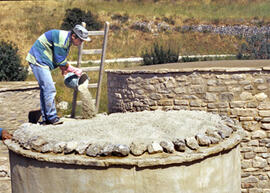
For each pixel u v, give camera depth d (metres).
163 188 4.14
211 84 8.72
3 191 8.13
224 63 10.71
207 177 4.41
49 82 5.75
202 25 33.12
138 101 9.46
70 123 5.61
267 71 8.53
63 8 35.88
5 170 8.19
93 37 29.67
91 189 4.16
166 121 5.11
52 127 5.39
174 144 4.34
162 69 9.05
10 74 17.69
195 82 8.81
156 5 39.00
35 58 5.73
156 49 22.83
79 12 31.30
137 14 35.31
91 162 4.09
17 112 9.70
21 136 5.08
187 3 39.78
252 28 32.12
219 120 5.54
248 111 8.63
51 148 4.48
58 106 16.12
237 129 5.37
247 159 8.75
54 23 31.58
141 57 26.34
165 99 9.09
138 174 4.09
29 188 4.60
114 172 4.10
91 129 4.98
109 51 27.50
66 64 5.94
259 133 8.67
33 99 10.02
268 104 8.59
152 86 9.20
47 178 4.36
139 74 9.37
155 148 4.23
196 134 4.72
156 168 4.11
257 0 40.31
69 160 4.18
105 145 4.31
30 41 28.06
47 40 5.70
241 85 8.61
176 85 8.96
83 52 6.74
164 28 32.69
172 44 29.48
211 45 29.83
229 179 4.76
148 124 5.06
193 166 4.27
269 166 8.77
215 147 4.45
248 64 9.91
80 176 4.18
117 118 5.64
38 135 4.89
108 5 38.06
